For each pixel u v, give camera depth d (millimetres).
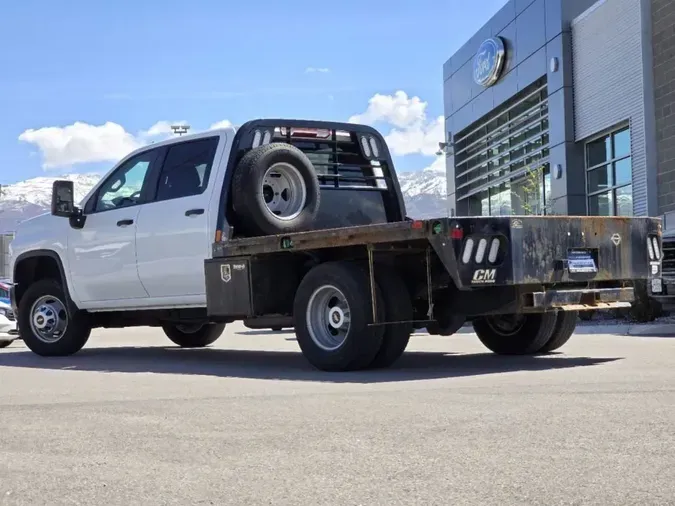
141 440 4922
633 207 23172
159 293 9969
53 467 4336
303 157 9414
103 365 9742
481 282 7539
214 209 9312
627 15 23031
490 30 31844
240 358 10484
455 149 36031
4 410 6199
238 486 3855
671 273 14734
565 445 4457
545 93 27984
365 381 7332
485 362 8930
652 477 3787
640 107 22562
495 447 4457
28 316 11273
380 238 7758
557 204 26797
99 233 10516
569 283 8273
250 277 8758
